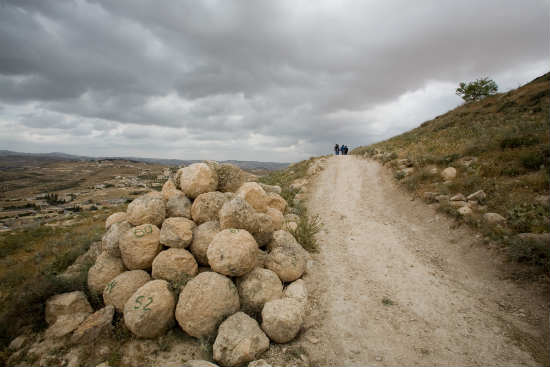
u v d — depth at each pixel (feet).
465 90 119.85
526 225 22.21
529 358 12.99
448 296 18.44
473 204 29.01
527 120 52.70
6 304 16.67
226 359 13.09
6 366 13.16
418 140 74.18
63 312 15.38
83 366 13.11
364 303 18.34
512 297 17.28
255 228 19.95
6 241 36.86
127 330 14.96
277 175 75.36
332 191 50.62
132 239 17.30
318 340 15.20
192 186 22.59
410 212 34.55
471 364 13.00
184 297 14.96
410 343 14.65
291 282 20.43
